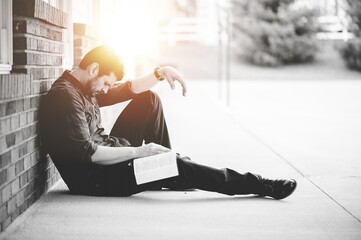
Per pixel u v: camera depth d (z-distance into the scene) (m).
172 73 4.96
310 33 41.38
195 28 44.91
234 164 6.57
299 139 8.90
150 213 4.15
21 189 4.04
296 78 38.09
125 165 4.45
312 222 4.00
